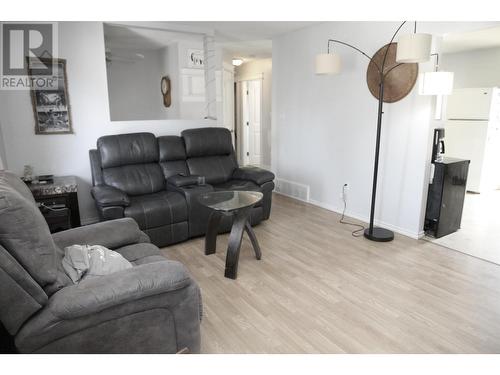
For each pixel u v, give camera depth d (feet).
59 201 10.43
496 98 16.22
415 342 6.32
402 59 8.62
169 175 12.38
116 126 12.76
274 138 17.30
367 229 11.60
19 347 4.25
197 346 5.52
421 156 10.89
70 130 11.95
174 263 5.28
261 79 23.80
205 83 15.51
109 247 6.86
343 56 12.93
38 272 4.53
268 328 6.76
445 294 7.93
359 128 12.76
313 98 14.58
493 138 16.88
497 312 7.24
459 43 15.88
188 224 11.00
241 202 9.34
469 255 10.00
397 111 11.37
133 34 14.83
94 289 4.58
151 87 18.70
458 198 11.64
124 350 4.86
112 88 17.72
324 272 9.02
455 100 17.25
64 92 11.67
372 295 7.91
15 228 4.34
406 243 10.91
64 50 11.45
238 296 7.91
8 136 11.07
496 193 17.31
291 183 16.43
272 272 9.04
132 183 11.50
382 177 12.16
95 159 11.53
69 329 4.42
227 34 15.53
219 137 13.74
